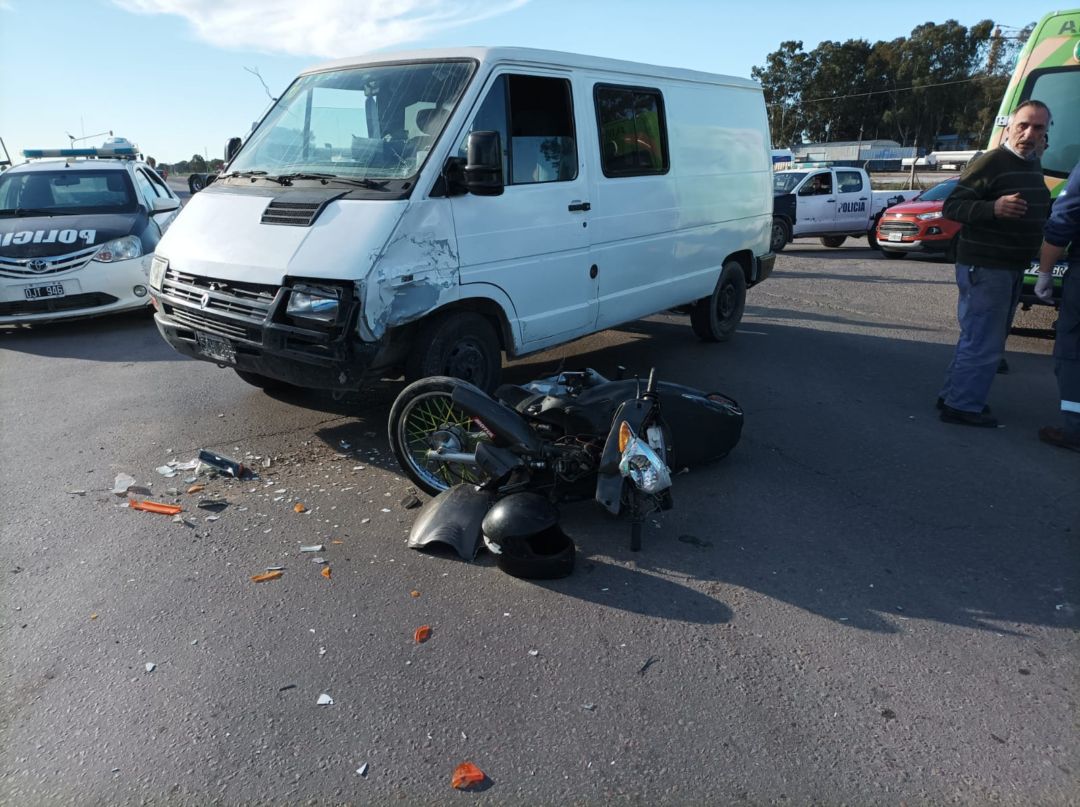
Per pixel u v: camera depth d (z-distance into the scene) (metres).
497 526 3.50
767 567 3.73
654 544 3.94
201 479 4.59
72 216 8.88
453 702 2.77
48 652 3.01
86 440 5.24
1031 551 3.94
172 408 5.90
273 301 4.46
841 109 83.62
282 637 3.12
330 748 2.55
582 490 4.08
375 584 3.52
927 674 2.97
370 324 4.32
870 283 12.95
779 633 3.21
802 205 18.00
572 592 3.49
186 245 5.02
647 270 6.57
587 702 2.78
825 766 2.51
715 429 4.74
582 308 5.91
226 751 2.53
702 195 7.16
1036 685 2.92
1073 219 4.95
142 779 2.42
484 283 4.97
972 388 5.73
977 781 2.46
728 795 2.39
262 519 4.12
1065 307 5.17
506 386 4.64
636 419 3.82
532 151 5.31
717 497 4.52
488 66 5.01
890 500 4.51
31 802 2.33
